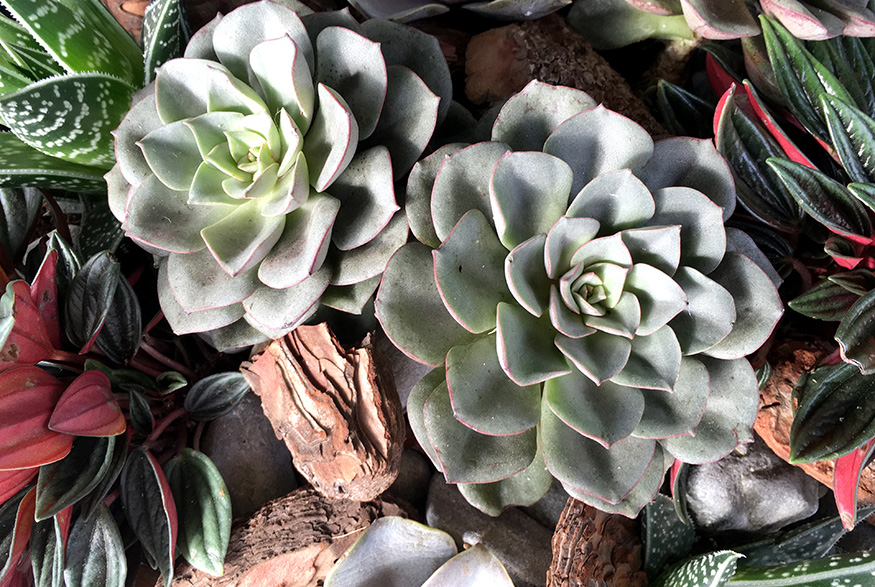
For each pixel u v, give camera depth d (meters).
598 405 0.29
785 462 0.37
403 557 0.36
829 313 0.32
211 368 0.37
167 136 0.30
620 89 0.38
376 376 0.32
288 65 0.29
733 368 0.30
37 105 0.31
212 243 0.29
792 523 0.38
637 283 0.29
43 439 0.31
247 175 0.30
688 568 0.35
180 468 0.35
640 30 0.38
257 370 0.33
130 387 0.34
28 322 0.31
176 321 0.31
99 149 0.34
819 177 0.32
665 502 0.36
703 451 0.30
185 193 0.31
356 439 0.32
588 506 0.35
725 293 0.29
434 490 0.37
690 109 0.37
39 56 0.35
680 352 0.29
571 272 0.29
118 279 0.33
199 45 0.31
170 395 0.36
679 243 0.29
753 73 0.37
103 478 0.33
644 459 0.30
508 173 0.29
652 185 0.30
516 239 0.29
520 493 0.32
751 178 0.35
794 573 0.34
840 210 0.33
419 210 0.30
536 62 0.37
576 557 0.34
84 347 0.33
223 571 0.34
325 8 0.38
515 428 0.29
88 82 0.32
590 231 0.29
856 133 0.32
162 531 0.33
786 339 0.35
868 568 0.33
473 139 0.33
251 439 0.36
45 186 0.34
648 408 0.30
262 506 0.35
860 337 0.31
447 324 0.30
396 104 0.30
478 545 0.35
